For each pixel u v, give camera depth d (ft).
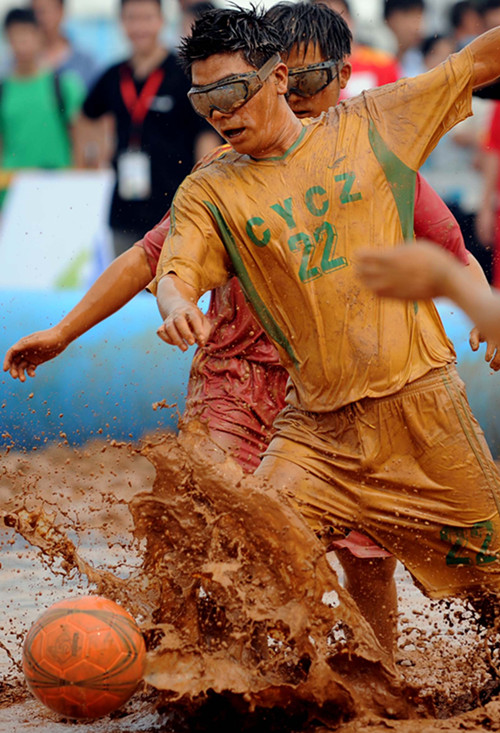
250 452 32.83
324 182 26.71
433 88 27.25
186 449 25.48
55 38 80.07
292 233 26.66
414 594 39.19
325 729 24.45
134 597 26.23
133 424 71.92
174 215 27.63
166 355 73.61
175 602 25.17
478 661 28.63
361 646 24.91
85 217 75.97
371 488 27.02
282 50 27.07
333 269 26.58
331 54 32.14
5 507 30.89
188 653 23.99
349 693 24.35
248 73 26.23
